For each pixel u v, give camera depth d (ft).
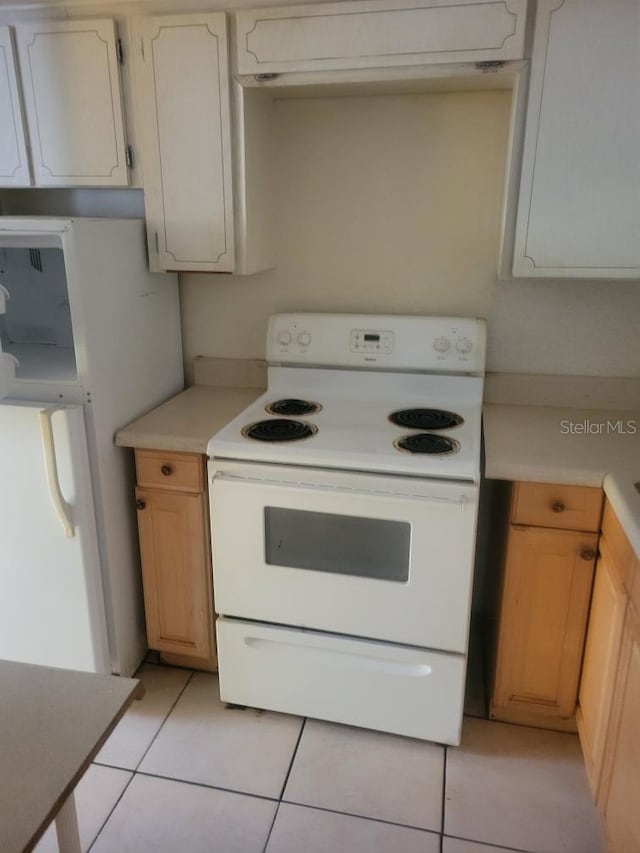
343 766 5.89
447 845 5.14
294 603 5.92
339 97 6.64
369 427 6.08
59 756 2.55
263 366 7.57
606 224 5.57
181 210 6.32
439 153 6.61
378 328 6.82
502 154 6.48
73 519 5.92
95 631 6.32
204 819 5.36
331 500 5.47
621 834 4.36
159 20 5.79
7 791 2.38
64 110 6.21
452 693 5.79
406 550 5.50
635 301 6.63
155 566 6.55
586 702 5.57
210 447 5.71
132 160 6.28
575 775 5.80
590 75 5.24
